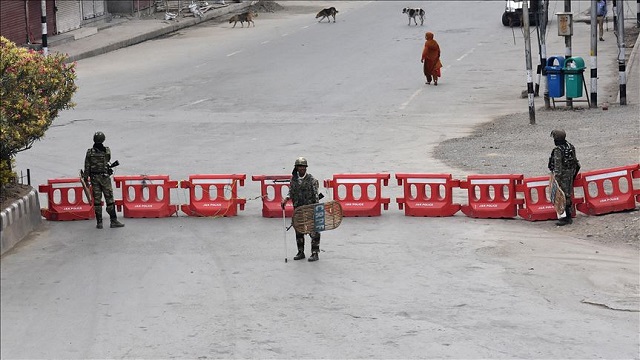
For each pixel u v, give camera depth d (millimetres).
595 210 27094
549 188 26750
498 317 19672
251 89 52594
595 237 25250
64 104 28875
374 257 23859
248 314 20094
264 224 27391
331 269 22984
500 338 18562
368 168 33688
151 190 28516
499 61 60438
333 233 26188
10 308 20562
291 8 98688
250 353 18016
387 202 28188
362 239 25500
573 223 26625
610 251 24016
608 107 43938
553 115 42750
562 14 45000
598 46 65125
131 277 22641
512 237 25406
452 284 21703
